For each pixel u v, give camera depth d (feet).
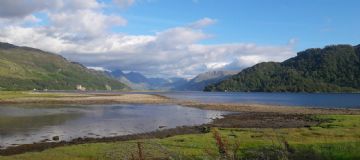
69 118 266.36
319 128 178.60
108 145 127.75
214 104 452.76
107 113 315.37
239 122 244.42
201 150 114.62
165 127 218.59
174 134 179.63
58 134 185.06
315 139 138.10
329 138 141.79
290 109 374.63
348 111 348.38
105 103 476.95
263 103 510.99
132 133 190.90
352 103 531.50
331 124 197.36
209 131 184.14
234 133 159.74
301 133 158.71
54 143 153.69
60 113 309.63
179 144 126.82
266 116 290.76
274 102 551.18
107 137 172.45
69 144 149.69
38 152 120.67
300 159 85.92
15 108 369.50
